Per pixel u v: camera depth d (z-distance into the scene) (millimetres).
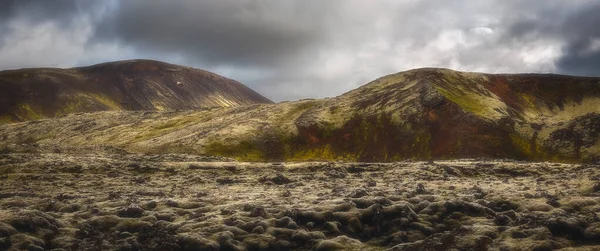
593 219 17000
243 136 182000
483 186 29469
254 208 19328
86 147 76000
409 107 189250
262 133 187625
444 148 161875
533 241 15234
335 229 17641
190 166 47250
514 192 24375
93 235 17078
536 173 43281
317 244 16391
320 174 41969
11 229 15516
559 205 19531
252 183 35344
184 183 36156
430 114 181125
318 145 180750
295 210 18891
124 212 19531
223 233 16469
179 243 15914
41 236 16062
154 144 183875
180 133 198375
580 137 160625
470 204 19484
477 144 159500
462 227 16812
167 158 63719
